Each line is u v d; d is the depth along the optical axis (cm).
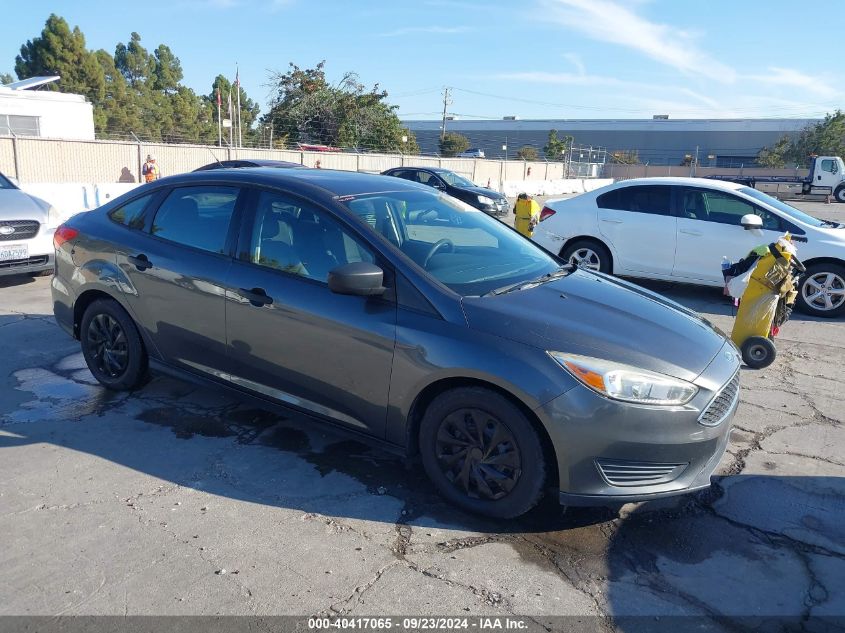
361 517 325
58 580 272
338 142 4056
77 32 4378
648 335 328
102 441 396
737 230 803
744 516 339
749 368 589
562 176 4469
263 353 376
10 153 2000
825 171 3606
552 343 306
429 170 2016
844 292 766
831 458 408
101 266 448
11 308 690
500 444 315
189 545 297
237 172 417
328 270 358
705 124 7256
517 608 265
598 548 307
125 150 2250
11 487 342
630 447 297
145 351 447
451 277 349
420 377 322
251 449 391
